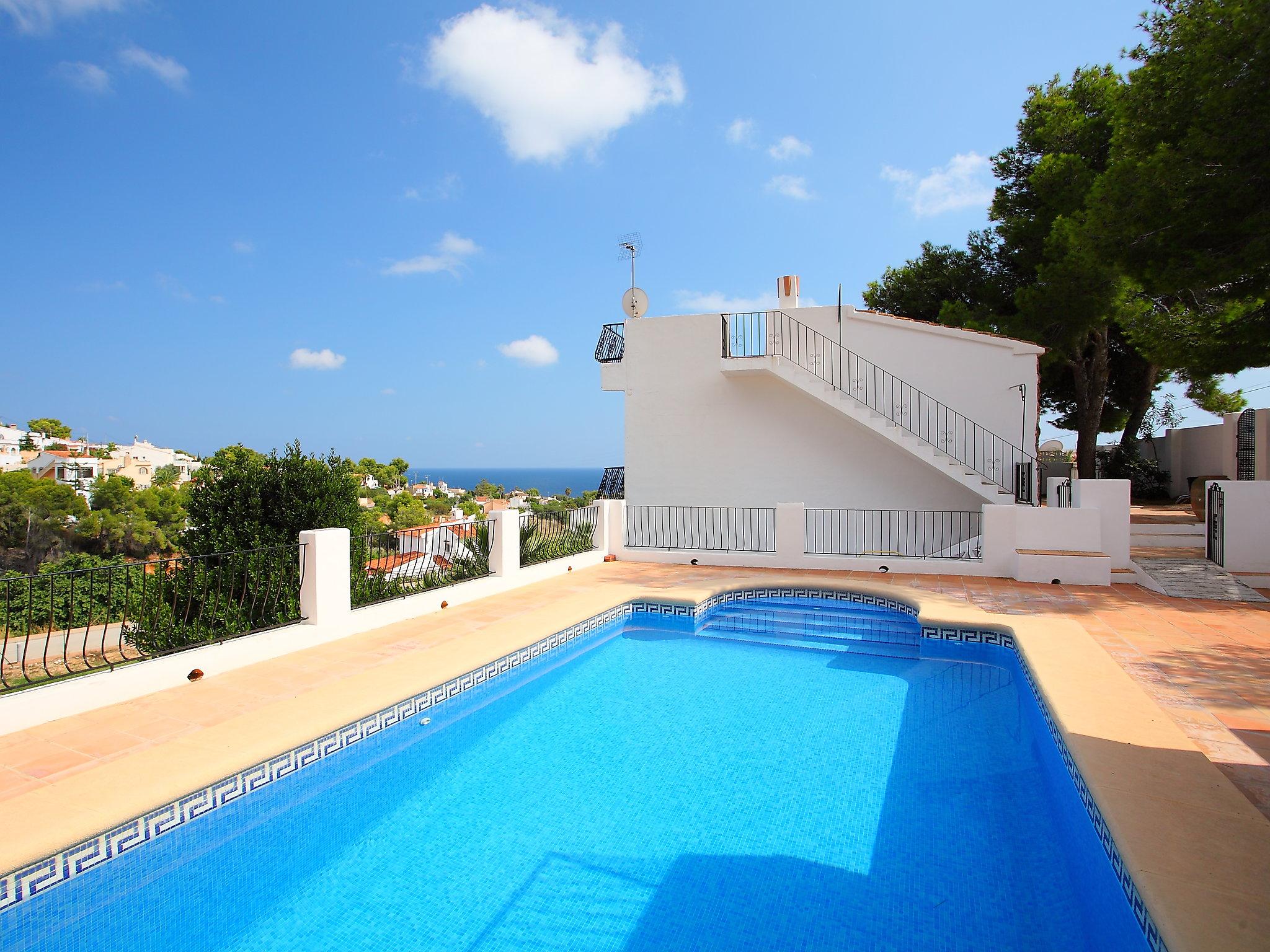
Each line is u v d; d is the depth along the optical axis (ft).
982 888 9.72
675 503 43.78
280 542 26.37
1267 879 7.50
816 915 9.10
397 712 15.10
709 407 43.14
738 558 34.53
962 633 21.68
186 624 18.94
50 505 128.16
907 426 39.52
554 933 8.82
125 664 15.92
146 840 10.10
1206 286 27.22
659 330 44.21
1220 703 14.23
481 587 26.99
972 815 11.87
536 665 20.54
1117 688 14.74
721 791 12.87
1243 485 28.04
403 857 10.77
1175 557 30.96
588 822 11.76
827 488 40.96
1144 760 10.87
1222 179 24.49
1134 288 40.09
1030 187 48.26
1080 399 49.26
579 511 35.83
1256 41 23.22
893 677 19.89
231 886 10.07
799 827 11.50
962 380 38.83
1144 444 65.62
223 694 15.69
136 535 137.80
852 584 28.30
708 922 9.05
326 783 13.21
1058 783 12.41
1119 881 8.25
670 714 17.07
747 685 19.24
